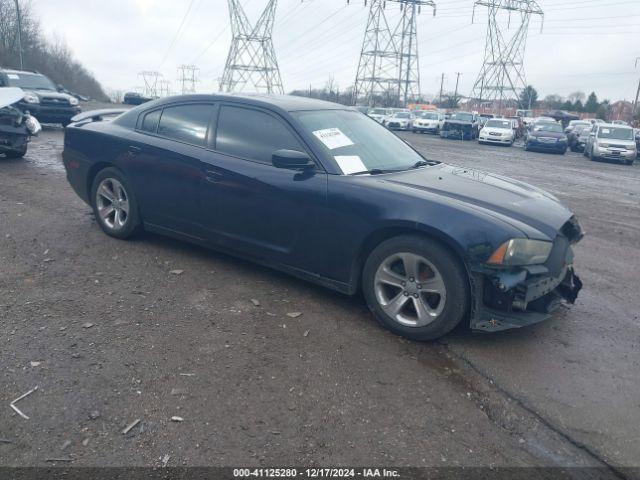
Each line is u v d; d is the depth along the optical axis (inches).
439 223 134.7
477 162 692.1
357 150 171.2
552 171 644.7
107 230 211.6
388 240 144.3
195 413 107.4
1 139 372.2
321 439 102.1
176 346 132.6
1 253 188.2
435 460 98.6
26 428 100.5
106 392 112.3
